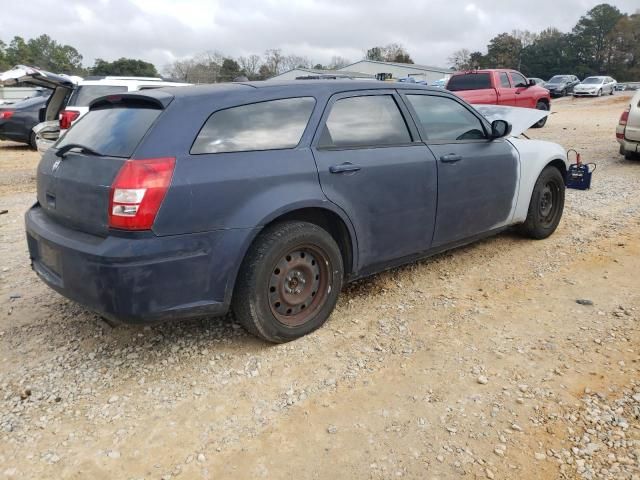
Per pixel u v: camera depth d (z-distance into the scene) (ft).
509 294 13.88
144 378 10.31
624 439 8.41
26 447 8.52
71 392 9.91
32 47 256.52
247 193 10.19
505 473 7.83
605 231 18.95
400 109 13.17
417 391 9.78
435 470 7.91
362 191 11.96
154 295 9.47
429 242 13.91
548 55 288.71
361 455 8.25
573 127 56.03
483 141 15.17
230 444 8.55
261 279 10.61
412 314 12.80
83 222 9.98
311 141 11.32
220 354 11.09
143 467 8.09
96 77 34.60
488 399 9.50
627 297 13.47
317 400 9.59
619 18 288.92
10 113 44.57
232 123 10.45
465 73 53.16
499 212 15.84
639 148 31.94
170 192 9.35
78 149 10.68
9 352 11.33
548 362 10.62
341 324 12.32
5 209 24.11
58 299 13.83
